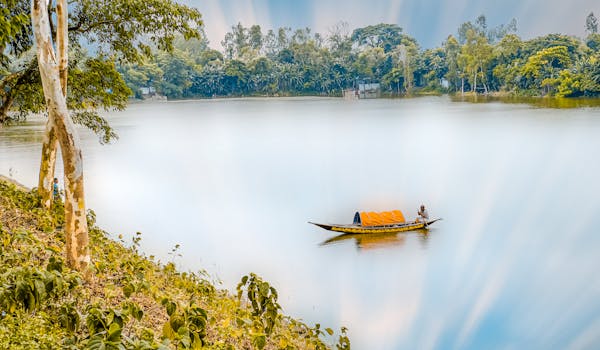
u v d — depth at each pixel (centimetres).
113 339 764
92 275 1353
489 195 4056
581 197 3925
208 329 1230
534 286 2400
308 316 2048
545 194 4062
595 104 11200
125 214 3412
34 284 885
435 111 11550
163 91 19138
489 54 15675
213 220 3334
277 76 19875
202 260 2578
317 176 4953
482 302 2175
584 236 3027
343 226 3114
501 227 3241
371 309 2097
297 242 2931
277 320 1302
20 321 879
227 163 5738
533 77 14512
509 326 2042
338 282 2350
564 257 2709
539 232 3130
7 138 6944
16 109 2617
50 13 2323
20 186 3042
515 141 6712
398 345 1867
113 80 2605
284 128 9206
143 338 906
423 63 19112
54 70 1323
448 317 2073
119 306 1189
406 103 14575
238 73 19625
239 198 4019
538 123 8344
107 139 2758
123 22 2372
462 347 1856
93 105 2636
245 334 1210
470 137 7294
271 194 4184
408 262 2650
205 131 8956
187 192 4197
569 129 7512
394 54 19662
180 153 6488
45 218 1834
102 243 1884
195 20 2434
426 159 5784
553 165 5188
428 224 3231
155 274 1689
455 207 3756
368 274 2462
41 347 834
